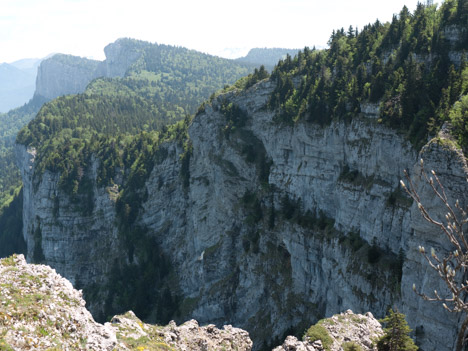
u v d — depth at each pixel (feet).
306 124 317.63
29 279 105.50
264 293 339.77
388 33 305.12
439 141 181.37
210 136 437.99
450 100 213.05
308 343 133.69
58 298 104.78
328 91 313.94
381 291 228.22
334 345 133.28
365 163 261.44
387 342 118.01
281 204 349.41
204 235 427.33
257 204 371.97
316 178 315.17
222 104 431.02
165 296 423.23
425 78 246.27
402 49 277.44
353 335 142.31
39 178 604.49
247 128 410.52
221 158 418.31
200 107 460.14
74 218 560.61
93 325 106.83
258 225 365.20
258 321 334.24
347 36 386.73
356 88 282.97
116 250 520.01
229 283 371.76
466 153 177.68
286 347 131.13
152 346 124.47
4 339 82.53
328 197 305.12
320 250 295.28
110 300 471.62
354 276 248.52
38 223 586.04
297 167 336.49
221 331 164.86
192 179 461.78
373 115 260.62
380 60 289.12
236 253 387.14
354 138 272.72
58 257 558.97
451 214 48.34
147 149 568.82
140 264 490.08
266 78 406.82
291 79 382.63
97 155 589.32
